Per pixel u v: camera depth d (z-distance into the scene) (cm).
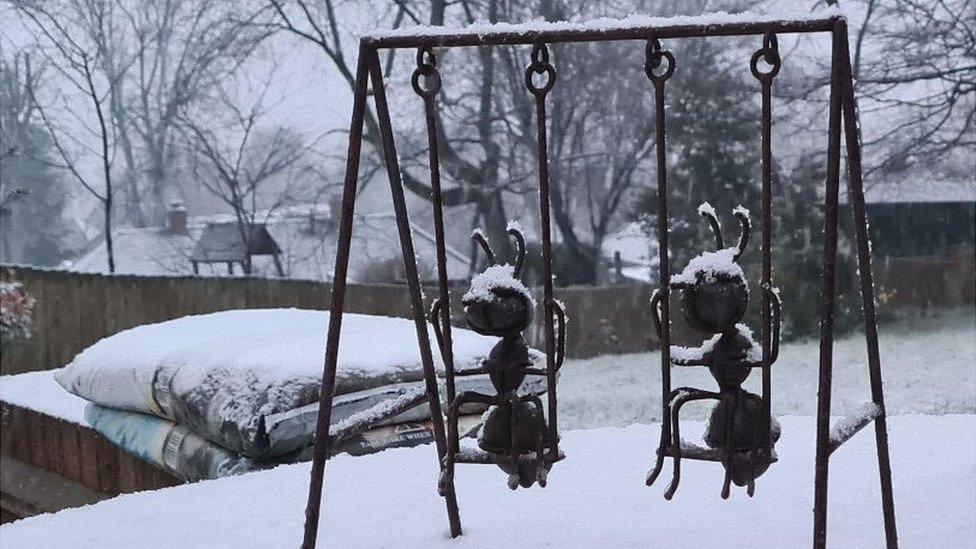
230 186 2098
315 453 190
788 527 204
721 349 172
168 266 2405
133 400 377
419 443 348
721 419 174
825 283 164
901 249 2223
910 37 1853
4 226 2408
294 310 452
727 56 1875
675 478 176
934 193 2178
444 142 2027
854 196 167
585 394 1377
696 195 1850
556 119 2030
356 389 338
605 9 1825
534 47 176
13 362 1341
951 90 1864
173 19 2158
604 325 1886
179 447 354
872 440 281
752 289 1462
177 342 391
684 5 1661
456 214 2159
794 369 1371
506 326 183
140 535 227
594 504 229
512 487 184
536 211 2133
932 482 232
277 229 2233
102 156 1970
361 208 2169
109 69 2064
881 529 200
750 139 1838
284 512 239
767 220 168
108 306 1431
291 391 324
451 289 1589
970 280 2053
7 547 227
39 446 468
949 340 1623
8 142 2028
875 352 176
